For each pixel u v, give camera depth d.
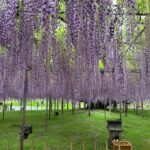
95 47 7.02
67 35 7.02
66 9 6.39
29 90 17.31
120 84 12.50
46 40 8.96
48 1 5.52
